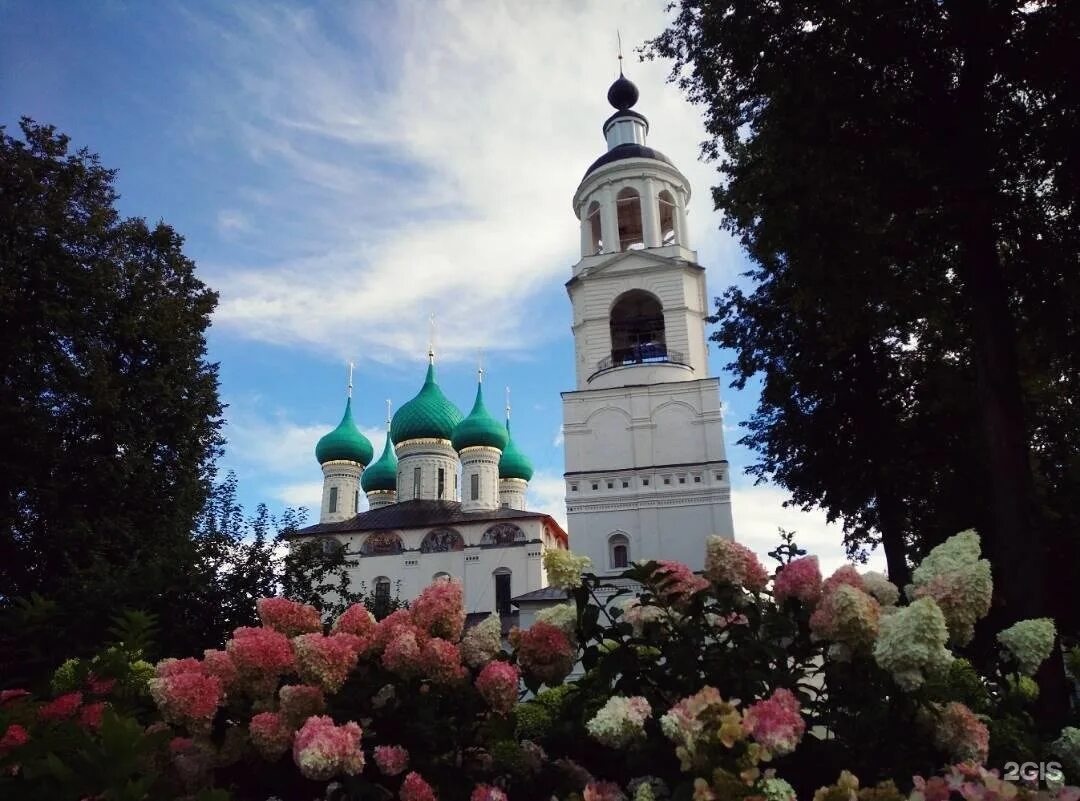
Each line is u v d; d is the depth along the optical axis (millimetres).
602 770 5008
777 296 18953
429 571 43469
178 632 13477
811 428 20062
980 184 11383
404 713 4652
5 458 18234
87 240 21141
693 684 4691
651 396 32750
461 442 49219
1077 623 19562
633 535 30984
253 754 4691
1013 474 10562
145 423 20734
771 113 13508
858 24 12141
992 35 11812
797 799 4266
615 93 40469
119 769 3500
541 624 5301
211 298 23703
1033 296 13383
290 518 17312
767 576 5336
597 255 35750
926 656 4070
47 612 7781
